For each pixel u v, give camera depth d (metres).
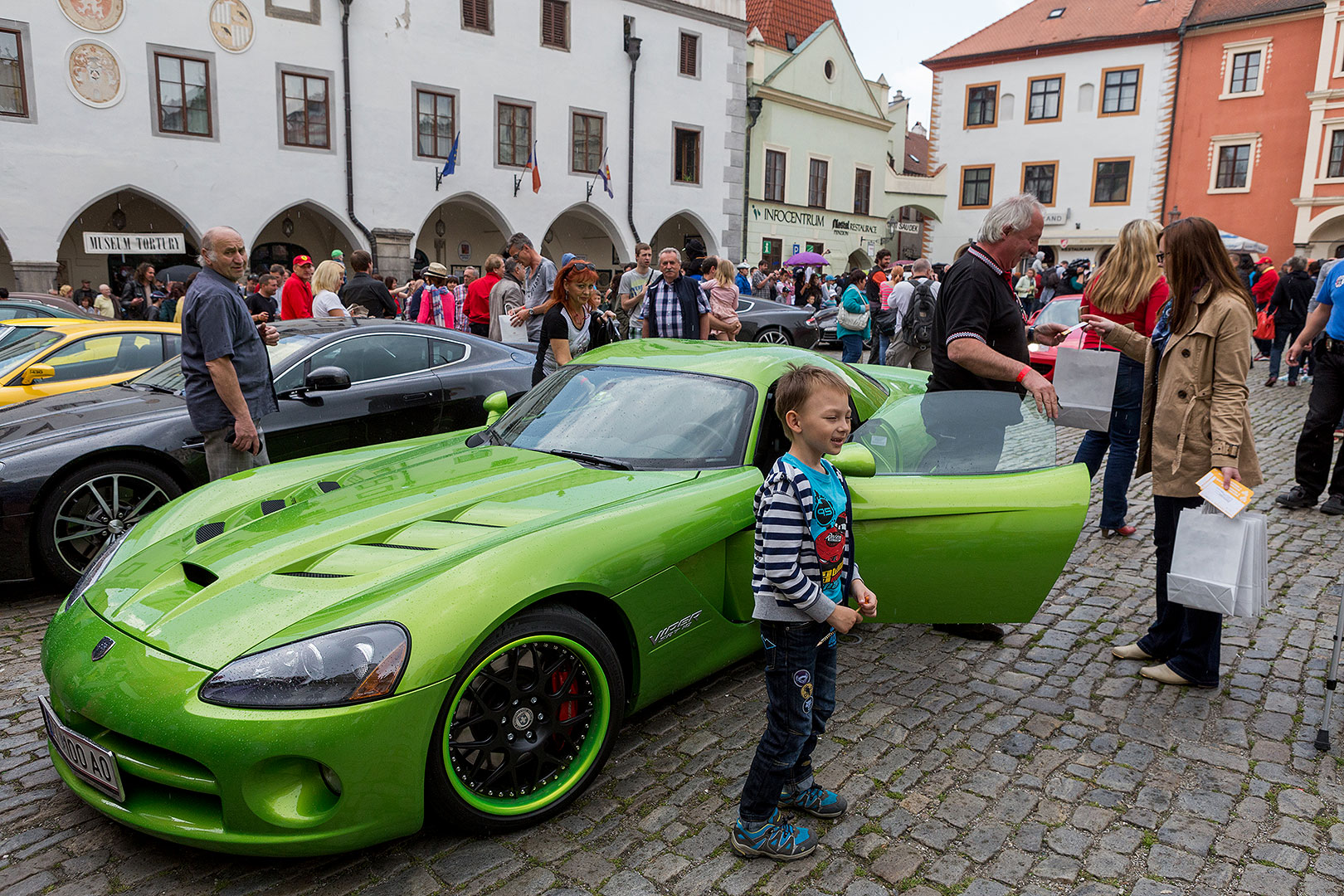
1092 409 3.63
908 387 5.14
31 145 14.75
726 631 3.11
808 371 2.21
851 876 2.38
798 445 2.25
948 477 3.13
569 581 2.50
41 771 2.93
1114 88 33.72
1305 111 30.31
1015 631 4.03
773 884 2.34
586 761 2.65
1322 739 2.99
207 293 4.14
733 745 3.03
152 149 15.89
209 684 2.18
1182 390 3.27
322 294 8.38
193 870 2.41
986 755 2.98
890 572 3.06
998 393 3.27
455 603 2.32
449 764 2.35
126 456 4.61
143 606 2.53
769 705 2.35
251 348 4.40
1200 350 3.21
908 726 3.17
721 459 3.29
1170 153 32.94
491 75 19.80
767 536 2.20
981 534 3.05
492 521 2.76
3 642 3.98
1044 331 4.08
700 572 2.95
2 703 3.40
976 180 37.09
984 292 3.60
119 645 2.39
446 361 6.21
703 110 23.92
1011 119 35.94
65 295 15.26
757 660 3.70
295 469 3.60
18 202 14.74
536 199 20.94
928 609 3.14
